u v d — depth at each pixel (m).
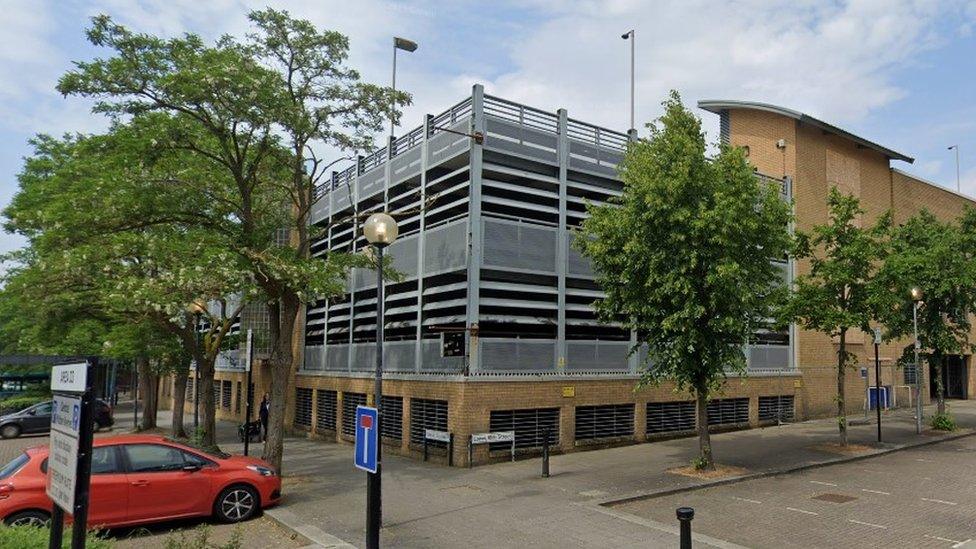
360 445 8.50
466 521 10.00
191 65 12.32
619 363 18.31
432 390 16.42
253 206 16.77
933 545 8.65
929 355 21.36
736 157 13.40
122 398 61.78
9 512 8.92
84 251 12.13
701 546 8.55
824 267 16.72
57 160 21.45
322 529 9.64
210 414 18.64
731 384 21.02
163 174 13.43
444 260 16.97
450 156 17.30
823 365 24.62
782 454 15.85
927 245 21.95
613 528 9.49
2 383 47.31
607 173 18.75
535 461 15.69
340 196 23.81
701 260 13.03
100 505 9.38
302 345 25.31
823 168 25.81
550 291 17.16
